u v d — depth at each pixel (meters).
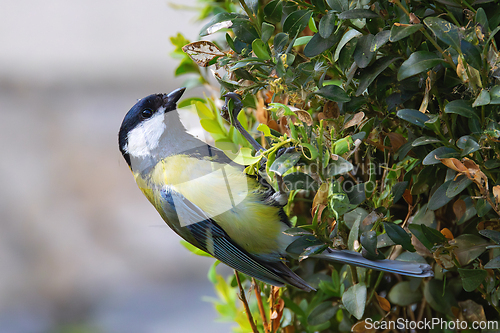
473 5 3.20
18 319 13.97
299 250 3.54
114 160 16.14
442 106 3.28
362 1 3.34
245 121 4.73
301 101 3.58
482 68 3.00
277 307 4.38
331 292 4.41
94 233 15.30
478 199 3.30
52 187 15.86
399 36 3.03
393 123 3.64
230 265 4.54
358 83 3.46
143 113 4.94
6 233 15.31
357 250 3.55
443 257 3.46
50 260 14.94
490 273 3.40
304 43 3.94
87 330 13.04
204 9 5.61
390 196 3.56
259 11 3.85
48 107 17.36
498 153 3.08
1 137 16.47
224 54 3.77
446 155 3.12
